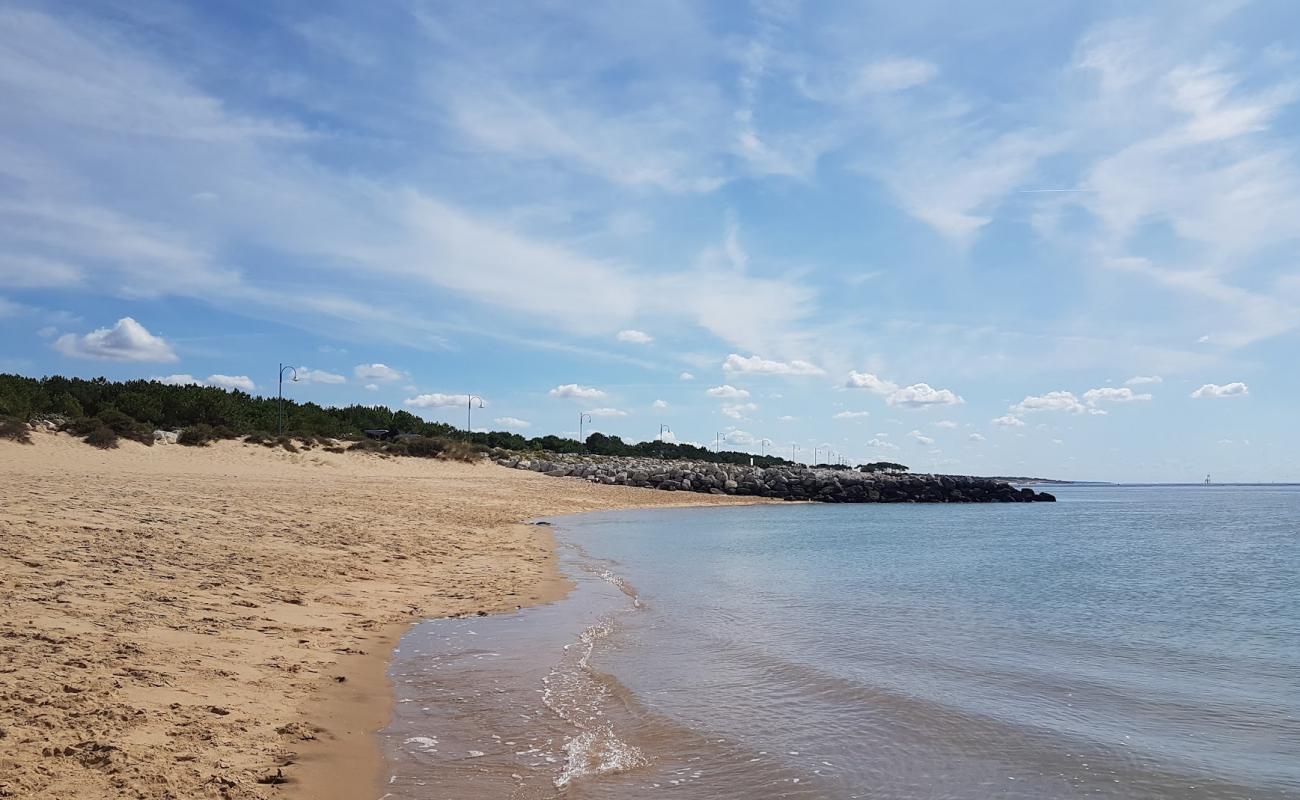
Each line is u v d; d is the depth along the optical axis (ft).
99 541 43.86
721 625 42.11
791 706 27.55
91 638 26.53
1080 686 31.89
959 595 57.00
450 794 19.04
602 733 24.07
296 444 162.61
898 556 85.10
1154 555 92.84
